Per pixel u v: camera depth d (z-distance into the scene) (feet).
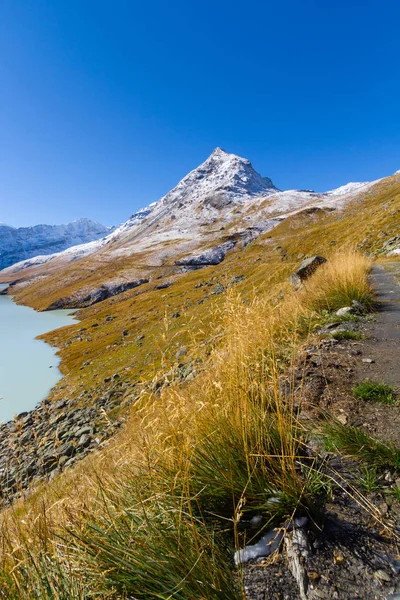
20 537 6.94
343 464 8.81
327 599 5.47
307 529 6.83
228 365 10.59
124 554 6.27
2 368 167.84
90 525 6.70
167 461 8.19
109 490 8.27
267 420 9.54
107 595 5.93
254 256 383.45
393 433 10.07
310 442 10.02
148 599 5.79
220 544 6.98
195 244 649.20
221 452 8.18
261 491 7.60
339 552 6.29
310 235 333.62
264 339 13.21
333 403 12.61
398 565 5.90
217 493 7.58
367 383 13.71
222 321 11.80
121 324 233.55
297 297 32.65
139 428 9.20
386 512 7.13
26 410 108.06
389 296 36.81
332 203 624.18
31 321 359.66
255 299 15.07
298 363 17.06
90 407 85.20
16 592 6.17
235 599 5.67
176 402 8.81
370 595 5.44
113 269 594.65
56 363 176.76
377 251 110.63
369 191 639.76
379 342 20.31
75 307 459.32
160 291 349.41
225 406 8.95
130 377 104.78
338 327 24.80
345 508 7.39
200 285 285.64
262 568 6.31
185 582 5.75
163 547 6.42
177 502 7.34
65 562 6.37
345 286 32.68
